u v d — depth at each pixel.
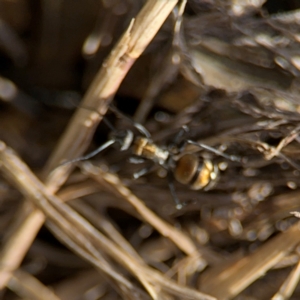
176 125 0.15
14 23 0.16
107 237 0.15
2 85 0.16
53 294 0.15
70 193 0.15
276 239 0.14
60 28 0.16
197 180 0.14
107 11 0.15
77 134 0.14
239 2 0.14
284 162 0.14
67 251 0.15
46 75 0.16
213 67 0.15
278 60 0.15
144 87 0.15
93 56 0.15
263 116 0.14
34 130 0.16
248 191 0.15
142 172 0.15
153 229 0.15
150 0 0.13
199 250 0.15
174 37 0.14
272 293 0.15
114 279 0.14
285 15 0.15
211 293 0.14
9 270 0.14
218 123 0.15
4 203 0.15
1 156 0.14
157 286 0.14
